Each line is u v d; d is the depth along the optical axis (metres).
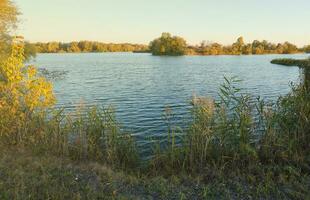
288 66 75.94
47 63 83.12
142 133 15.31
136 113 20.98
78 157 9.60
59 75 48.53
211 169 8.34
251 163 8.52
